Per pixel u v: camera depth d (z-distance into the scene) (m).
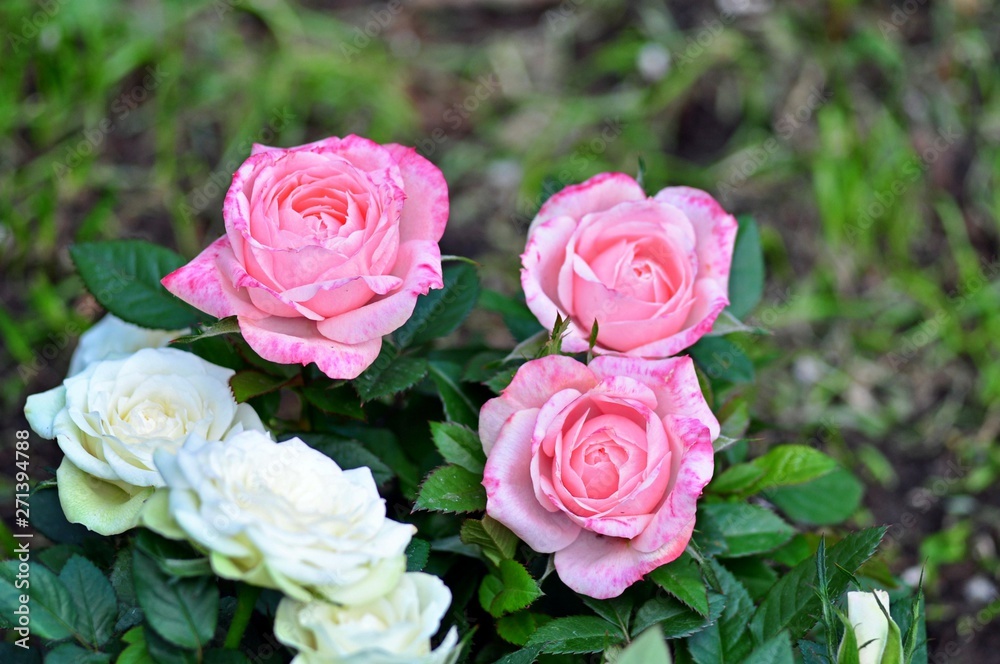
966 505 0.72
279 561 0.44
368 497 0.46
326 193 0.49
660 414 0.48
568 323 0.50
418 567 0.48
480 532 0.50
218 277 0.48
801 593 0.50
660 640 0.44
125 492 0.49
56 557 0.52
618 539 0.48
